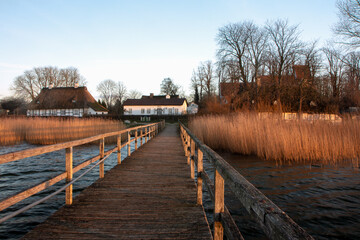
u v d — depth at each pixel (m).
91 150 13.27
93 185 4.64
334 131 9.59
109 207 3.49
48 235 2.62
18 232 4.04
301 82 22.17
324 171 7.80
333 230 4.17
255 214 1.06
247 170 8.04
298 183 6.62
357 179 6.92
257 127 10.70
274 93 22.02
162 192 4.23
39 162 9.77
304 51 23.89
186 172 5.79
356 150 9.45
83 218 3.10
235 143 11.20
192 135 5.11
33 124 15.50
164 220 3.07
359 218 4.57
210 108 26.09
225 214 1.95
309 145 9.25
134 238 2.60
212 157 2.25
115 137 17.11
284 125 10.29
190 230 2.80
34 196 5.71
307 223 4.42
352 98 20.58
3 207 2.03
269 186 6.40
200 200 3.63
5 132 15.33
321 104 21.92
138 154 8.62
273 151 9.47
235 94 24.50
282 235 0.75
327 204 5.22
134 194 4.11
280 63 24.75
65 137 15.09
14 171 8.26
